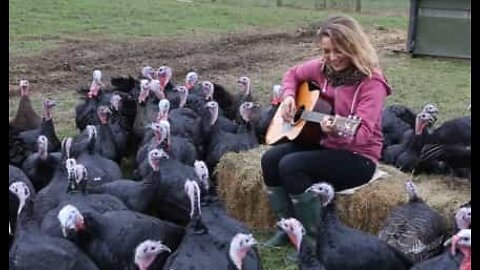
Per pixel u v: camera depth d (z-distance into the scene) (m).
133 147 6.66
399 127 6.59
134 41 12.37
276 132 5.29
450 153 5.65
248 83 7.27
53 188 5.20
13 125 6.63
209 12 16.31
